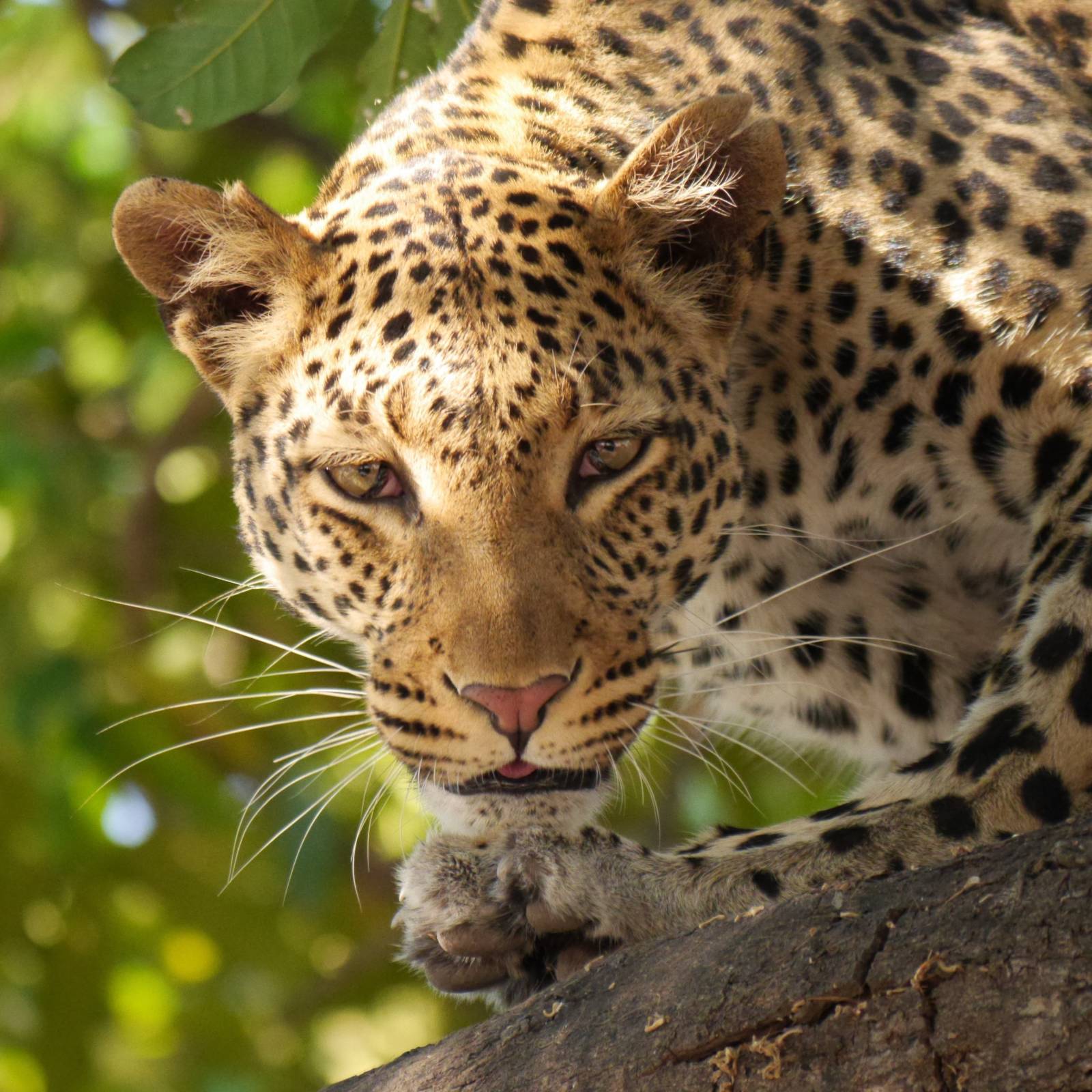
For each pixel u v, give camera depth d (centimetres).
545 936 645
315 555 705
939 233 731
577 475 675
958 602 787
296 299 697
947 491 746
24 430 1412
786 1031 452
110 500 1465
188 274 736
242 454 735
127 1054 1398
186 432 1381
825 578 791
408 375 652
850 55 773
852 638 777
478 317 656
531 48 795
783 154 701
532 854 645
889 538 770
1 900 1349
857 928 454
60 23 1416
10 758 1353
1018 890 437
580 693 666
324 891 1270
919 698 811
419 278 670
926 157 745
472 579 651
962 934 437
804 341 745
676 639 795
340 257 697
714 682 844
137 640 1296
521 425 647
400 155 752
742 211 714
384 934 1383
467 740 667
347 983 1391
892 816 631
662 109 780
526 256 676
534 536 656
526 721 656
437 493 653
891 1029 437
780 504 775
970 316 719
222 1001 1394
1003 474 727
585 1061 484
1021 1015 422
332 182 774
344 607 711
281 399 700
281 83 779
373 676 700
